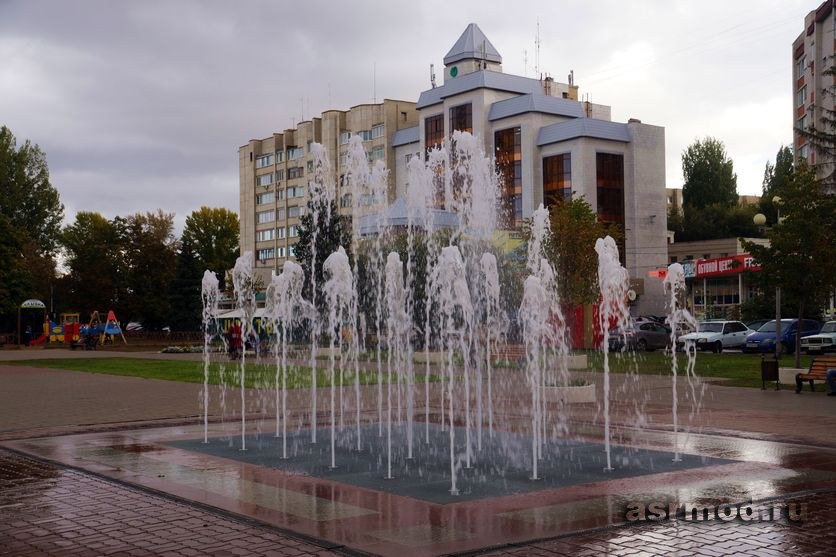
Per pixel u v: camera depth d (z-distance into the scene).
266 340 41.59
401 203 41.34
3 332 64.44
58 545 6.68
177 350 45.69
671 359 33.16
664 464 10.08
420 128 71.31
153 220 70.12
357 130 84.62
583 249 33.25
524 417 15.52
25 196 79.06
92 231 74.25
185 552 6.40
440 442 12.32
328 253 42.38
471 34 68.81
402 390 21.75
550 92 74.38
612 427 13.78
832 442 11.73
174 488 8.88
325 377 26.61
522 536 6.73
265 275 67.50
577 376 25.55
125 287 69.69
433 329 33.97
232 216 102.75
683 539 6.57
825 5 52.22
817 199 21.06
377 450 11.64
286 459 10.87
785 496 8.12
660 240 65.19
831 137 33.78
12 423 15.13
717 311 54.19
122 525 7.30
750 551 6.21
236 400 19.31
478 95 65.56
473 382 23.92
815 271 20.88
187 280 65.06
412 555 6.21
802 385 20.77
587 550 6.29
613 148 63.59
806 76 56.66
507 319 33.75
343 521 7.31
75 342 52.34
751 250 22.05
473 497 8.31
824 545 6.36
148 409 17.42
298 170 94.88
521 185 64.25
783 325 36.56
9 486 9.14
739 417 14.88
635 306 63.53
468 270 27.48
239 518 7.48
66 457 11.13
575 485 8.86
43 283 74.38
